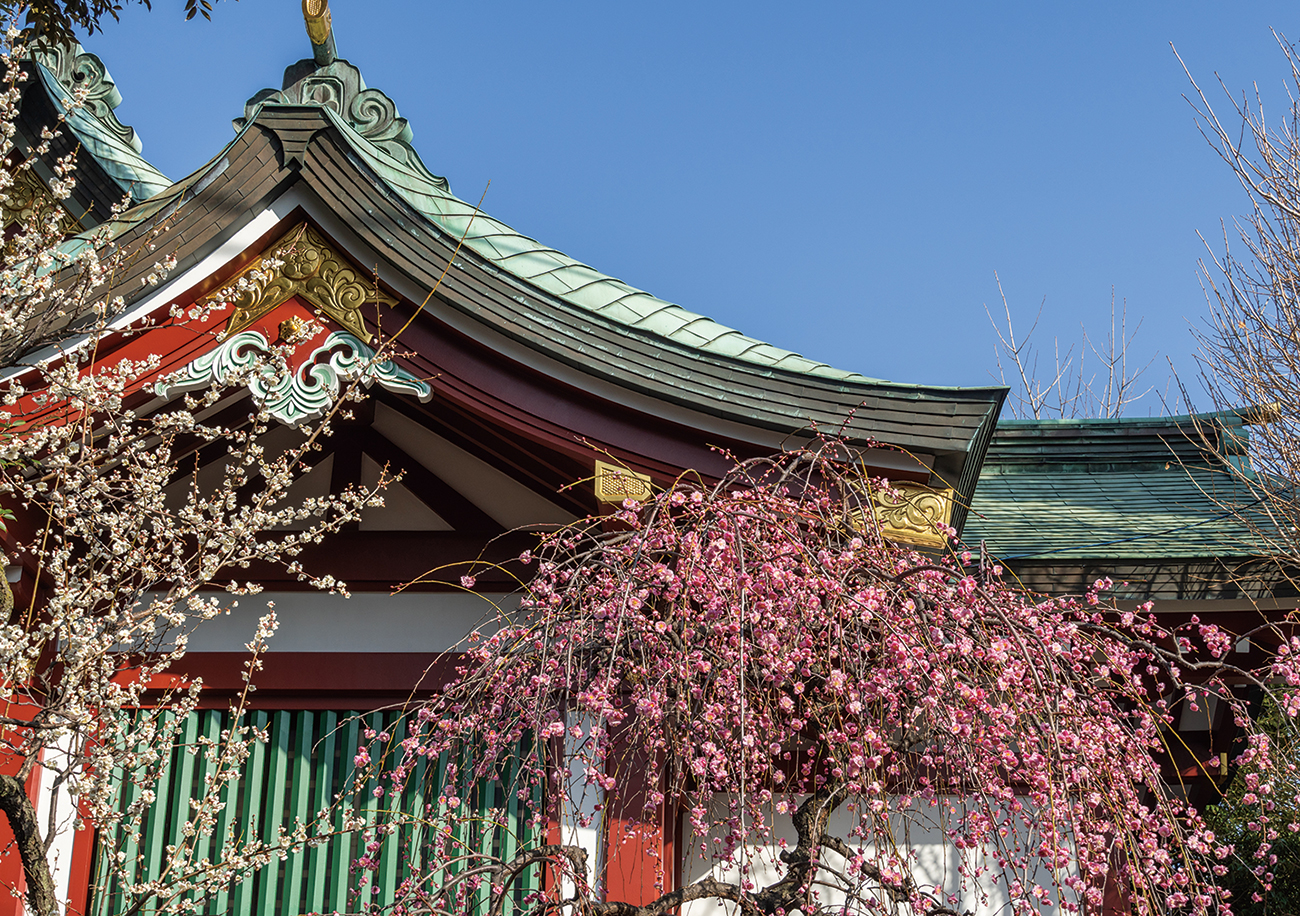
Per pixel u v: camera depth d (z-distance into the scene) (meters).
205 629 4.45
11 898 4.02
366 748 3.74
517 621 4.34
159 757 3.89
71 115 6.07
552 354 3.86
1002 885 4.19
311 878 4.16
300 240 4.02
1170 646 4.44
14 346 3.67
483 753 4.01
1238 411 7.49
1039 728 3.09
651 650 3.29
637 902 3.81
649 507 3.79
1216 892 3.43
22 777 3.49
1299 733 4.01
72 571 3.73
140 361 3.90
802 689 3.13
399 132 4.93
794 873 3.19
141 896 3.76
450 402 4.02
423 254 3.92
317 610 4.47
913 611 3.14
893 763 3.31
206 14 5.23
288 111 3.95
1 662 3.59
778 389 3.80
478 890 4.02
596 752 3.14
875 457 3.79
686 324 4.25
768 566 3.18
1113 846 3.34
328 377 3.93
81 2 5.34
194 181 3.91
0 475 3.66
